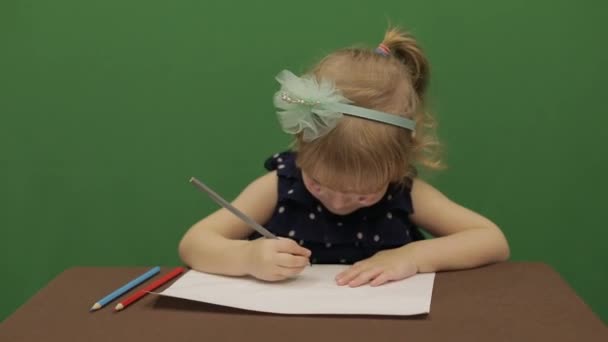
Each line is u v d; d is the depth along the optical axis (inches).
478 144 56.9
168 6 56.2
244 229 41.4
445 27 55.6
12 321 29.1
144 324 28.5
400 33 43.6
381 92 36.0
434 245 36.9
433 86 56.1
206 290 31.9
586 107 56.0
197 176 58.3
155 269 36.5
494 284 33.7
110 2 56.4
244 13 56.0
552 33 55.4
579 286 58.6
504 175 57.3
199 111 57.4
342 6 55.5
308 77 36.1
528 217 57.8
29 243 59.9
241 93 56.9
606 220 57.5
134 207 59.1
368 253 41.5
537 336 26.6
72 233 59.6
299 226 41.8
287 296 31.2
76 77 57.4
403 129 36.3
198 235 38.0
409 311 28.9
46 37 57.0
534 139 56.7
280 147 57.4
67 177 58.9
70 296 32.5
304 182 39.8
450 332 27.0
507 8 55.2
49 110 57.9
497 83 56.1
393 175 36.6
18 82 57.7
